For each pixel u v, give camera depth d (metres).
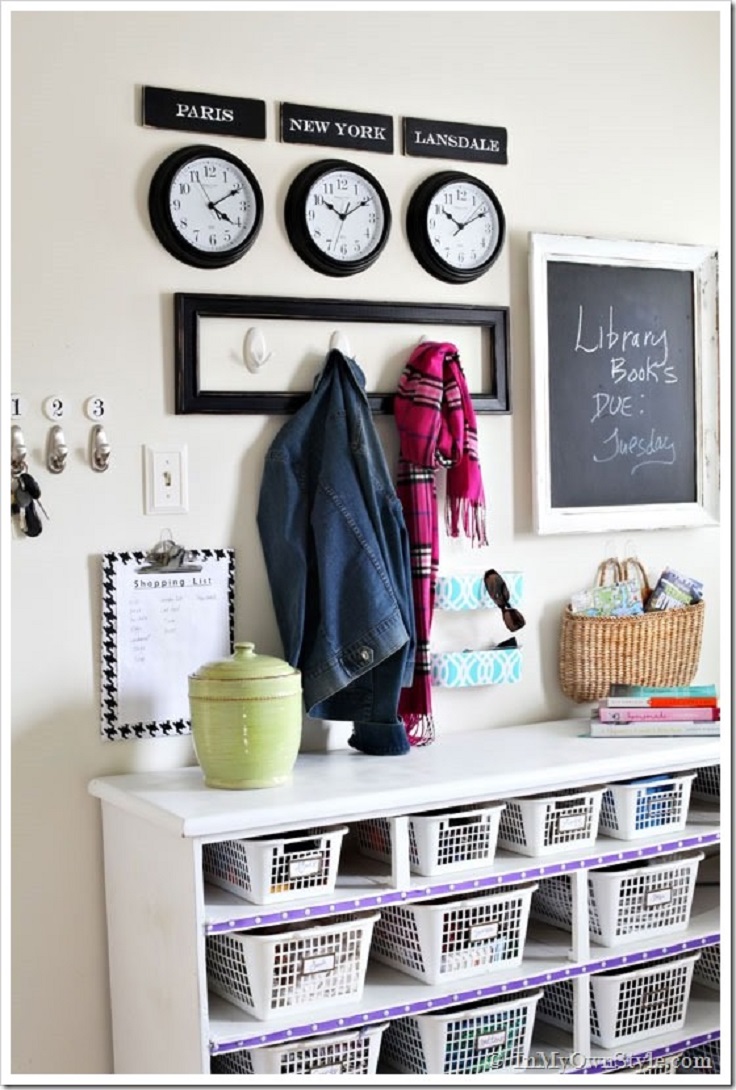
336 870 2.69
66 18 2.82
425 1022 2.80
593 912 3.05
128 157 2.89
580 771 2.92
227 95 2.99
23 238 2.78
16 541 2.78
